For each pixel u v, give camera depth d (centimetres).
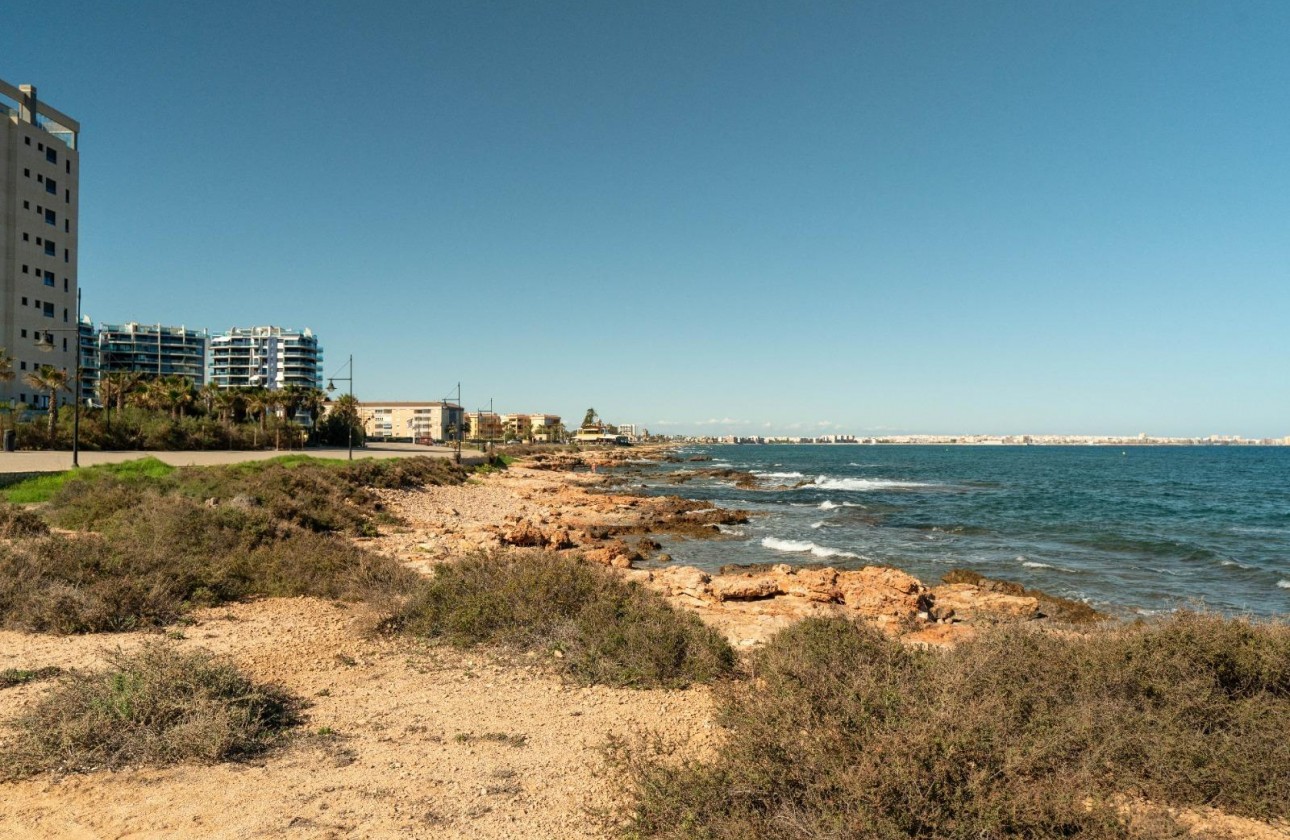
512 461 10462
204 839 566
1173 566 2755
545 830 588
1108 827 501
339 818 604
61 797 627
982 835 473
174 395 7606
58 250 7025
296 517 2381
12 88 6900
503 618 1230
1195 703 689
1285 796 593
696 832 515
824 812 492
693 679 1019
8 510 1761
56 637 1110
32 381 5784
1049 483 8369
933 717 554
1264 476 10112
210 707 771
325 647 1141
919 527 3969
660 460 15675
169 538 1661
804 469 12206
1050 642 870
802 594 1997
